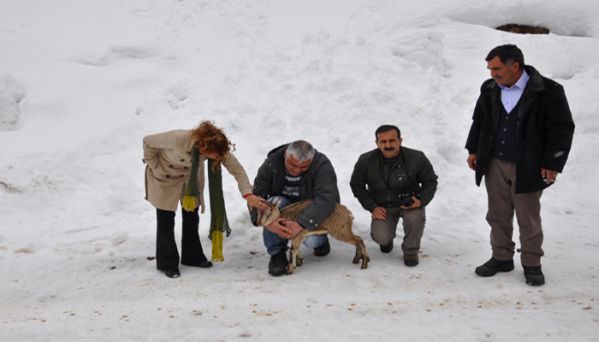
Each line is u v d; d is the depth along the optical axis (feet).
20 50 34.19
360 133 24.76
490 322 13.17
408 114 26.07
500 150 15.31
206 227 20.03
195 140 15.44
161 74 34.35
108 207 22.04
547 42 38.40
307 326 12.97
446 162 23.85
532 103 14.57
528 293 14.92
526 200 15.07
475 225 20.65
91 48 36.17
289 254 17.35
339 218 16.17
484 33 39.86
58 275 16.33
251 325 13.05
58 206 22.30
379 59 29.94
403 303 14.33
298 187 16.29
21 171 23.45
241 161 24.06
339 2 44.65
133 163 25.73
